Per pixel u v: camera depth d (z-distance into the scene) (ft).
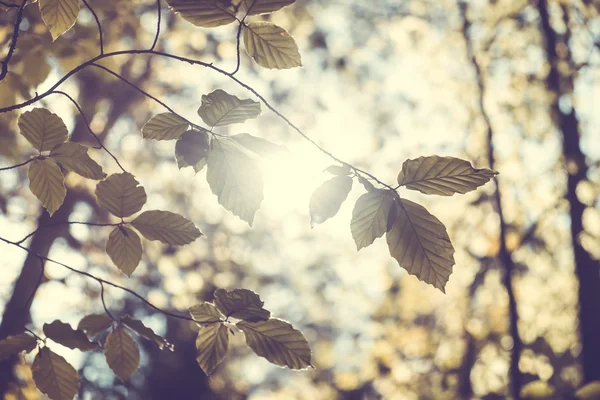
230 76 4.59
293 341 5.02
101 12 15.51
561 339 32.86
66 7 5.38
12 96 10.24
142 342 48.21
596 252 30.27
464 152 34.88
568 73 31.12
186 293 41.50
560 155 32.04
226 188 4.73
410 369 39.42
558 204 32.45
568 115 31.24
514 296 31.86
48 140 5.24
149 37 28.14
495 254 33.40
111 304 33.65
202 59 30.50
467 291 36.88
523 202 33.55
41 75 10.23
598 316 28.91
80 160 5.31
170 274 40.19
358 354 44.11
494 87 34.06
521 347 30.86
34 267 27.86
